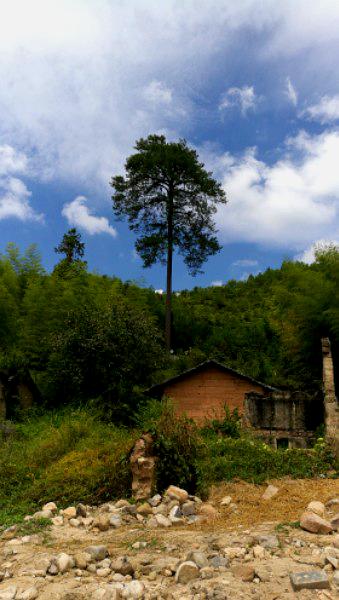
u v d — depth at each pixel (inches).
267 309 1328.7
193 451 299.9
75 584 154.5
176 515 237.1
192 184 1155.3
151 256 1143.0
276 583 144.6
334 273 666.2
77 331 624.1
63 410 576.4
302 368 709.9
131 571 162.7
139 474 271.1
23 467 325.4
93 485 280.7
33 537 214.2
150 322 690.8
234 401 624.1
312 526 195.9
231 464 305.4
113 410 571.8
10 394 632.4
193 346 1139.9
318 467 315.9
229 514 239.9
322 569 154.5
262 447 349.1
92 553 177.3
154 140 1192.8
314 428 499.2
